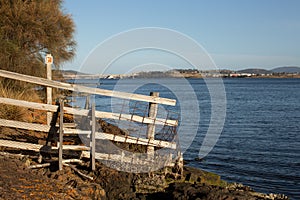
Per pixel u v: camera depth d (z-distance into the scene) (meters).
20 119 10.88
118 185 7.89
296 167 15.50
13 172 7.07
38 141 9.48
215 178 9.86
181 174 9.25
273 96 64.19
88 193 7.04
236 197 7.62
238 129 26.08
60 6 18.94
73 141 10.12
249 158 16.94
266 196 9.77
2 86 12.34
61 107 8.07
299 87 102.75
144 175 8.73
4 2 15.70
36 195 6.20
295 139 22.38
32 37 15.84
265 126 27.95
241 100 55.06
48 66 9.16
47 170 7.75
